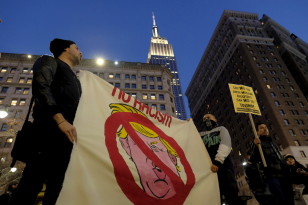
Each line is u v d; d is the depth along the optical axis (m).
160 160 2.56
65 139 1.92
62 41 2.59
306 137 52.22
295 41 88.81
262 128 4.52
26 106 44.69
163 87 57.62
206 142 3.88
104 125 2.26
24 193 1.70
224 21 89.06
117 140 2.25
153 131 2.95
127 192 1.94
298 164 5.47
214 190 3.06
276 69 68.06
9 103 45.06
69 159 1.92
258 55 71.31
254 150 4.36
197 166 3.13
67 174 1.66
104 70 56.53
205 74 99.50
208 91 92.19
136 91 54.28
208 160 3.42
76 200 1.61
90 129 2.08
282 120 54.59
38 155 1.80
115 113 2.54
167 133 3.20
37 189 1.78
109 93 2.67
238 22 84.00
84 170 1.77
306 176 5.11
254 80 65.00
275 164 3.93
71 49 2.57
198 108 101.88
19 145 1.77
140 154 2.36
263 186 3.88
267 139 4.34
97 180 1.81
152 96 54.75
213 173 3.26
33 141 1.81
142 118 2.95
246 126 64.25
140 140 2.56
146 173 2.21
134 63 59.78
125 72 57.78
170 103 55.56
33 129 1.86
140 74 58.25
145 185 2.12
